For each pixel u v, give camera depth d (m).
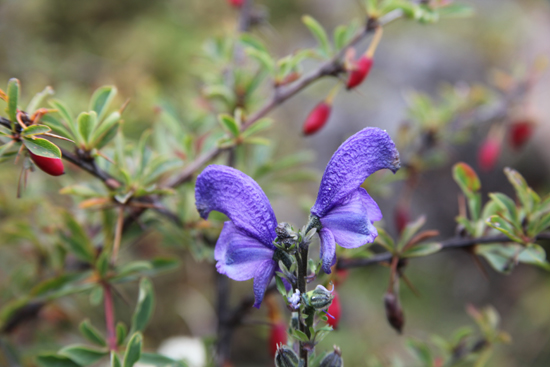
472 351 0.38
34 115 0.32
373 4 0.35
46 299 0.36
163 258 0.36
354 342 0.60
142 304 0.34
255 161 0.39
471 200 0.35
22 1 0.58
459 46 0.86
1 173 0.41
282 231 0.29
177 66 0.66
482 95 0.42
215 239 0.38
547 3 0.98
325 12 1.00
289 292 0.29
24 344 0.42
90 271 0.36
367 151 0.30
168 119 0.38
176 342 0.46
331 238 0.29
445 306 0.70
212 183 0.30
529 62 0.84
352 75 0.35
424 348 0.37
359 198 0.30
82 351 0.34
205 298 0.56
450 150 0.68
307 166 0.71
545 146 0.72
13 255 0.45
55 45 0.63
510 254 0.34
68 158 0.33
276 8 0.95
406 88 0.79
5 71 0.51
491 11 0.95
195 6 0.73
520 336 0.68
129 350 0.33
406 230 0.34
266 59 0.36
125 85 0.46
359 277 0.69
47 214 0.39
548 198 0.33
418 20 0.35
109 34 0.71
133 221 0.36
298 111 0.74
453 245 0.34
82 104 0.42
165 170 0.35
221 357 0.37
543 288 0.70
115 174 0.35
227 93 0.38
